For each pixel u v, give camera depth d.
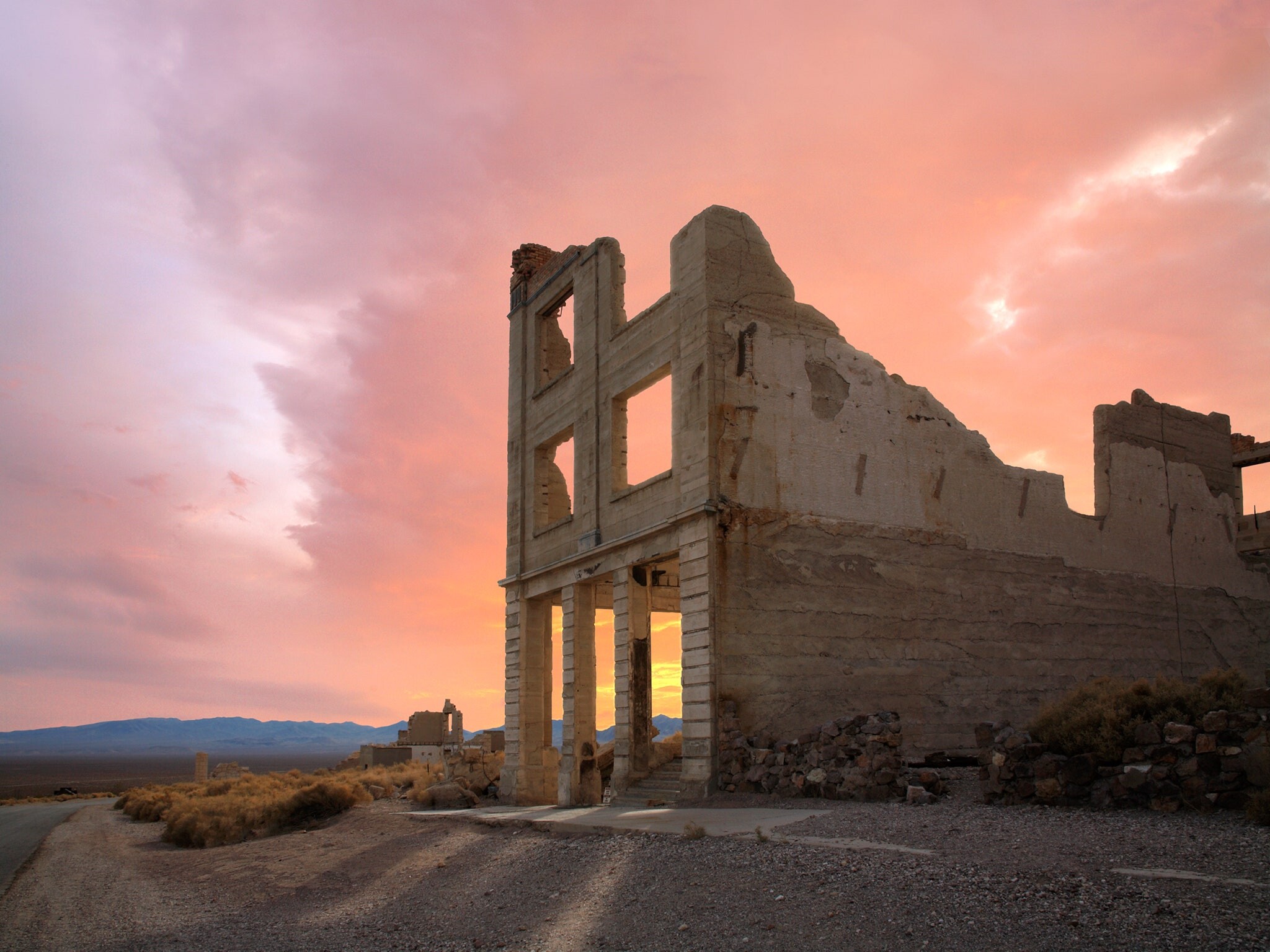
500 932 9.71
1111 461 26.81
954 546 22.89
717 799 17.84
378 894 12.94
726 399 20.41
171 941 11.16
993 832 10.41
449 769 32.56
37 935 11.90
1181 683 13.23
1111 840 9.38
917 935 7.32
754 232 21.73
